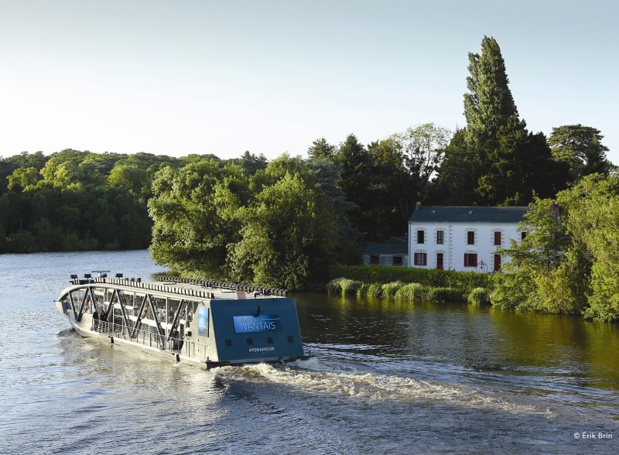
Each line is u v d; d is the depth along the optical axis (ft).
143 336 125.18
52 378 106.42
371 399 89.30
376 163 349.82
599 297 163.73
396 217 355.15
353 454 73.15
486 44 363.76
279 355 108.78
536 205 191.42
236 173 286.25
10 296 210.59
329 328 151.94
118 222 531.09
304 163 304.71
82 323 144.87
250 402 89.66
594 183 202.80
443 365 111.96
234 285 126.62
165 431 81.66
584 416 82.64
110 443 78.69
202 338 107.96
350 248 282.56
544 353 123.75
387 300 209.05
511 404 87.04
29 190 513.86
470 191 338.95
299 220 240.94
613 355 121.90
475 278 209.67
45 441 79.71
